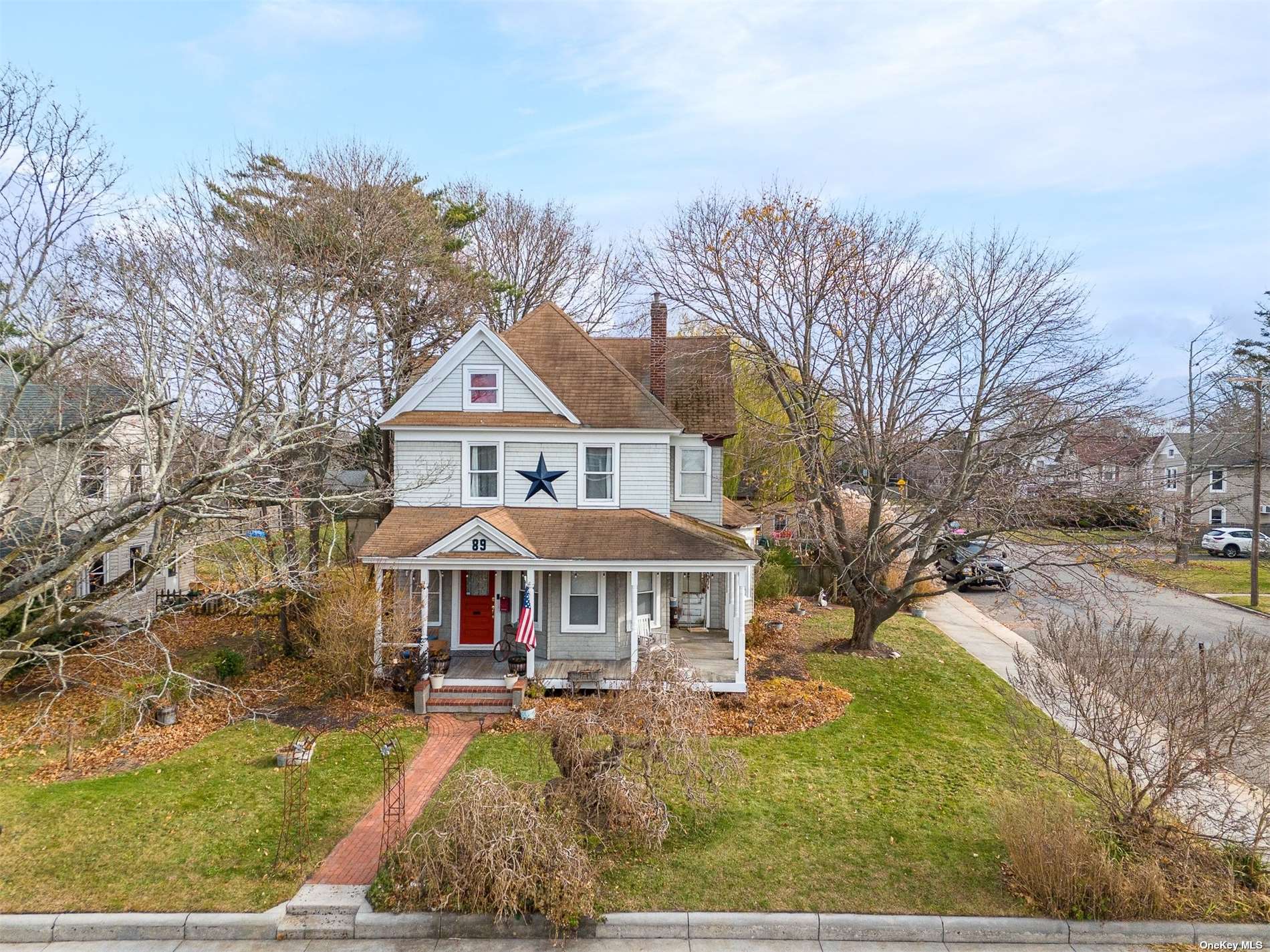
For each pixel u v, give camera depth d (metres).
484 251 39.28
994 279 18.53
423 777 12.76
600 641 18.36
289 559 19.52
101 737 14.45
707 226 25.45
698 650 20.19
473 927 8.78
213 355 18.17
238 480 15.04
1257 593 28.45
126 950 8.52
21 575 10.76
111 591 12.17
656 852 10.30
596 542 17.59
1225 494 47.75
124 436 16.98
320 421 19.23
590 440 19.19
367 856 10.23
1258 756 12.00
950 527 24.23
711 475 22.22
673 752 10.50
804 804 11.85
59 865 9.88
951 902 9.32
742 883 9.64
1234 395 39.91
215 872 9.78
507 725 15.17
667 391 22.80
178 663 19.25
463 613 19.23
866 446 20.19
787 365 22.03
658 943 8.73
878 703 16.97
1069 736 13.37
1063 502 18.03
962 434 19.00
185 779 12.62
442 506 19.11
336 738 14.50
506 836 8.84
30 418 17.03
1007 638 23.89
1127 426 18.48
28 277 12.91
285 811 10.93
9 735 14.62
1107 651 10.40
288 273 22.27
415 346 30.38
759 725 15.42
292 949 8.54
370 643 16.98
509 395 19.20
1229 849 9.77
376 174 29.67
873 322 19.36
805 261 20.59
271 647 20.61
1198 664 9.80
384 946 8.60
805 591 29.86
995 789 12.48
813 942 8.81
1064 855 9.21
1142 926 8.90
